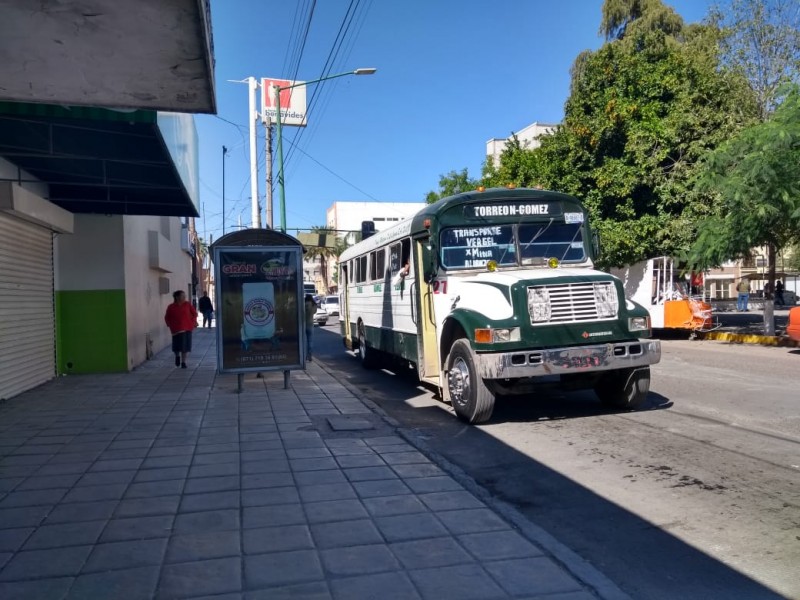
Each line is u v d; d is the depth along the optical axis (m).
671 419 8.74
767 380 11.89
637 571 4.38
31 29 5.29
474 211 9.77
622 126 22.36
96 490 5.98
